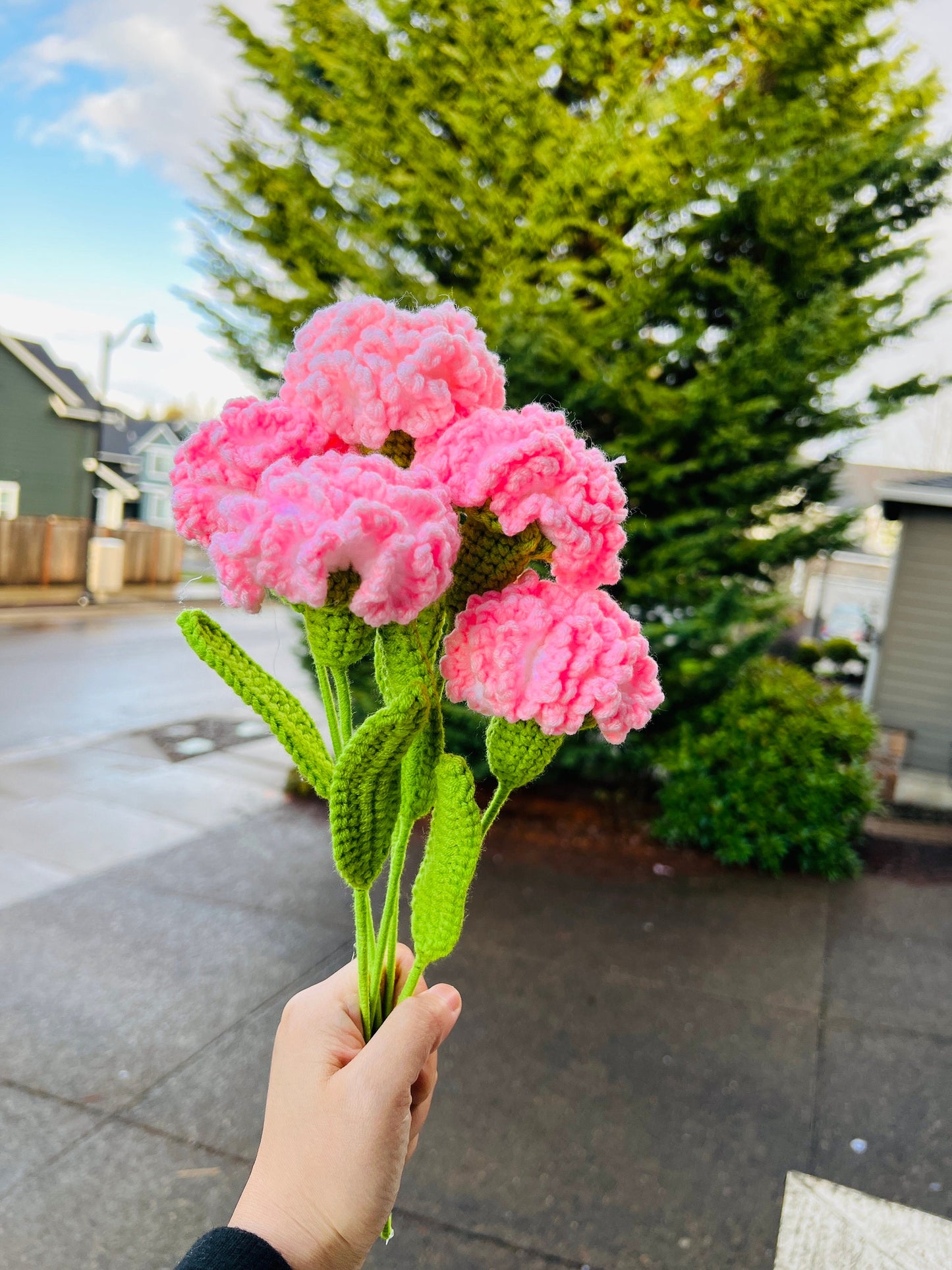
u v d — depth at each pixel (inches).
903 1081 125.7
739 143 191.0
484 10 190.7
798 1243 94.0
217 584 25.9
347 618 25.3
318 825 225.9
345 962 153.2
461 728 209.8
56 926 161.5
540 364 190.7
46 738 296.5
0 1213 92.1
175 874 189.6
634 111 184.9
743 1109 117.6
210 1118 109.4
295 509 23.0
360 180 195.6
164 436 1229.7
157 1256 87.7
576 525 26.5
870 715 223.1
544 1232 93.9
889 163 188.1
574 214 191.3
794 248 196.2
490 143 194.4
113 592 761.0
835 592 847.1
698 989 150.6
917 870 216.7
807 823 205.9
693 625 202.8
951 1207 100.4
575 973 153.5
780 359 188.9
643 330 209.5
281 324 200.8
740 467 209.8
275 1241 27.2
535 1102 116.4
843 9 187.5
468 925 169.9
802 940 172.4
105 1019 131.3
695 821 213.2
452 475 25.8
